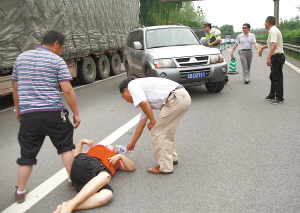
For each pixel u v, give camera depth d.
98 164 3.17
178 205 2.94
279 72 6.79
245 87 9.15
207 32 11.03
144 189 3.28
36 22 7.92
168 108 3.41
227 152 4.20
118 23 14.01
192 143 4.62
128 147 3.58
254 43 9.55
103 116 6.53
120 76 13.71
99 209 2.93
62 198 3.18
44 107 2.98
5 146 4.97
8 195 3.29
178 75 7.22
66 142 3.21
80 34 10.50
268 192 3.09
